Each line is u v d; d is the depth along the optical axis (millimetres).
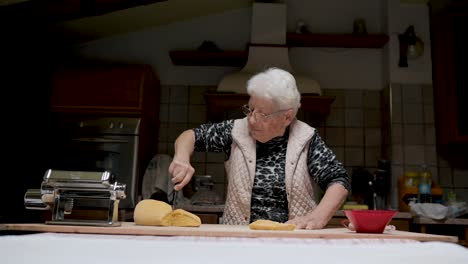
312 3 3598
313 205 1639
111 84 3031
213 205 2857
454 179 3285
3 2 2758
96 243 825
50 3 2822
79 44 3547
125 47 3555
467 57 3154
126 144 2939
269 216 1556
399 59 3307
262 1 3439
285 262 702
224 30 3574
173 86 3523
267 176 1587
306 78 3135
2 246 785
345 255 756
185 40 3564
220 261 697
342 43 3438
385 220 1163
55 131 3004
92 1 2811
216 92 3037
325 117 3445
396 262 718
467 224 2566
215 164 3389
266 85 1491
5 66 2811
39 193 1250
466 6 3383
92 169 2930
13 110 2877
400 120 3240
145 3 2887
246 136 1637
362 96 3480
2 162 2748
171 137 3461
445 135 3156
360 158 3400
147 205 1312
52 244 806
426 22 3367
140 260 699
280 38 3293
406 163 3189
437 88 3227
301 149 1599
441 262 722
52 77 3061
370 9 3604
